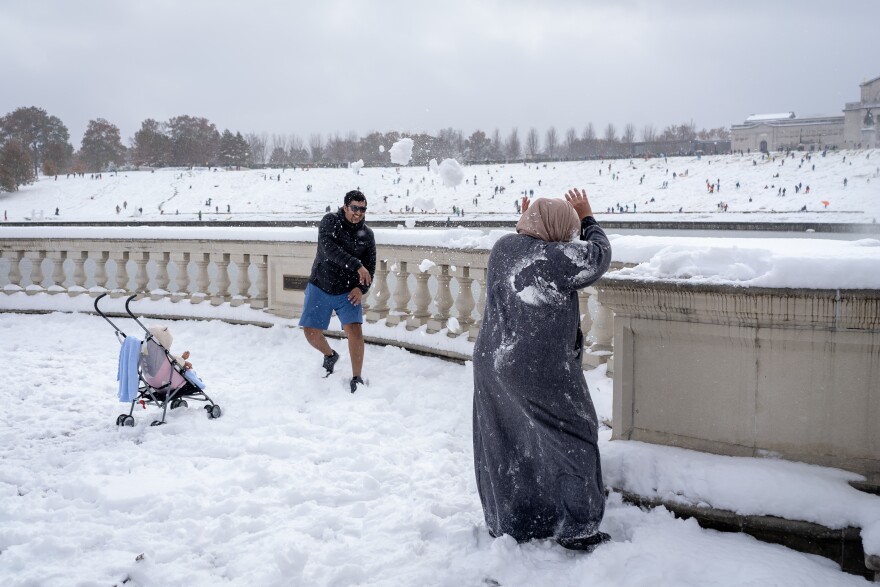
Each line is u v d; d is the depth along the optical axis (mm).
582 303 6793
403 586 3305
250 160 188875
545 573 3330
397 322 8445
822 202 96750
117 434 5496
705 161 129250
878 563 3170
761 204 100625
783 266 3510
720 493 3631
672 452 3930
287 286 9352
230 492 4355
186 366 5945
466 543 3670
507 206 111750
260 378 7207
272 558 3527
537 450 3496
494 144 188750
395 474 4605
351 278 6832
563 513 3477
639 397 4109
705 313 3762
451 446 5172
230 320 9688
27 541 3771
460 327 7781
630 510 3791
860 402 3557
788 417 3711
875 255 3562
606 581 3188
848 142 122062
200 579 3414
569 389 3500
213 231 9844
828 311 3461
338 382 6910
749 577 3158
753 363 3760
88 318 10273
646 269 3941
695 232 69000
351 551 3617
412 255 8219
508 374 3447
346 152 175875
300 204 125875
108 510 4148
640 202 110438
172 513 4082
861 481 3561
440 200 117875
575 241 3588
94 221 99438
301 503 4195
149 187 143750
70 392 6645
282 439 5285
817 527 3416
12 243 10984
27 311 10758
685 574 3215
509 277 3494
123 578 3414
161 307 10180
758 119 159625
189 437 5414
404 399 6379
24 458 4988
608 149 193625
